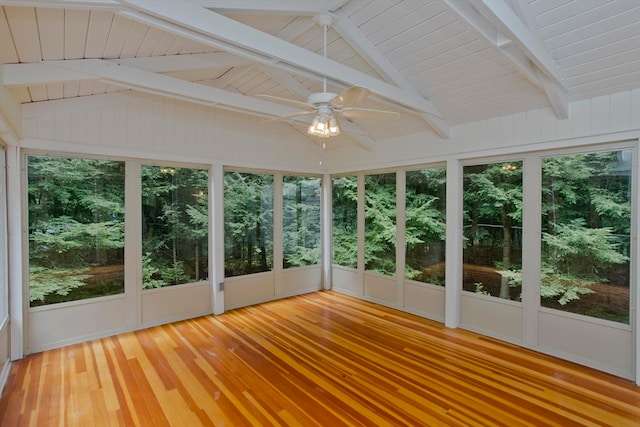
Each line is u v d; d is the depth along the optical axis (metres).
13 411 2.53
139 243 4.25
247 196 5.32
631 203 3.02
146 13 2.04
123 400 2.69
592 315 3.24
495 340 3.90
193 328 4.30
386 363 3.32
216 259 4.84
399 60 3.49
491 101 3.67
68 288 3.78
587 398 2.70
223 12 2.45
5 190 3.31
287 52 2.59
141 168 4.27
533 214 3.64
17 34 2.34
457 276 4.30
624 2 2.30
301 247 6.06
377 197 5.43
